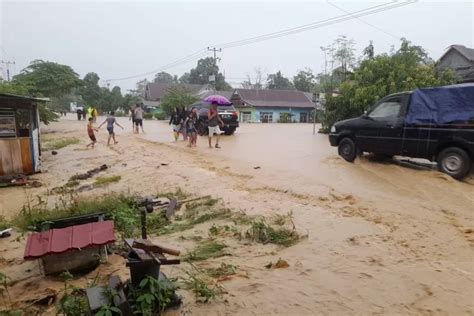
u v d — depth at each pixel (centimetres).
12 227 645
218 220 626
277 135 2034
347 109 1912
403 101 932
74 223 526
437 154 877
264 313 340
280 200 718
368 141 1003
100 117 5494
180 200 761
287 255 470
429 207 657
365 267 427
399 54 1897
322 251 476
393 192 757
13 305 378
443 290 372
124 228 582
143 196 793
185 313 340
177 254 348
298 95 5634
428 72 1734
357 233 533
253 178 912
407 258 449
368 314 336
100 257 458
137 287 337
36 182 1055
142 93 8481
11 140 1123
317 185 812
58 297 382
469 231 536
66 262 444
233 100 5450
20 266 484
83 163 1309
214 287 383
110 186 949
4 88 2050
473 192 744
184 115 1772
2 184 1031
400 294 367
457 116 829
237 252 486
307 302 357
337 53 3706
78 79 3216
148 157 1322
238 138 1864
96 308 308
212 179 921
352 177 888
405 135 917
